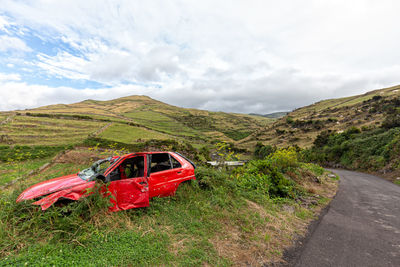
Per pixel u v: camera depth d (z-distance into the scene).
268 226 4.74
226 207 5.21
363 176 22.83
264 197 6.91
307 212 6.34
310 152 55.09
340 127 78.25
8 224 3.11
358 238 4.54
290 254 3.67
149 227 3.71
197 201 5.09
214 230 4.09
